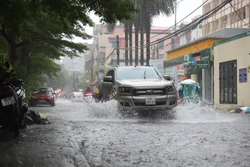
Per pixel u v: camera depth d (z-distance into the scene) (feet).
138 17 121.39
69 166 14.76
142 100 35.65
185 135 23.22
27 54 88.89
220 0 169.58
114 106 37.19
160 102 36.09
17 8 30.09
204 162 15.44
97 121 33.14
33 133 24.22
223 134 23.79
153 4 118.32
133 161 15.64
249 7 142.10
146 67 43.09
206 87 92.58
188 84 59.77
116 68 43.04
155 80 38.75
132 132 24.67
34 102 85.66
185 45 109.60
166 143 20.08
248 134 23.81
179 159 16.01
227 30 98.12
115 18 33.37
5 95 22.17
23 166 14.76
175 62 121.19
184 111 38.63
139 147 18.86
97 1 31.55
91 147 18.81
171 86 37.17
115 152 17.54
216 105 78.64
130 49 139.54
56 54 85.71
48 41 76.79
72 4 31.60
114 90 38.06
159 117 37.55
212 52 85.35
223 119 36.24
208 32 186.19
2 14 30.96
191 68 104.99
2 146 19.11
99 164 15.08
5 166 14.75
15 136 22.56
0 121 22.81
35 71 104.06
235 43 69.41
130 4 32.83
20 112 25.53
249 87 63.31
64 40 76.69
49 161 15.60
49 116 40.70
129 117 37.09
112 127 27.68
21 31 32.89
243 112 55.31
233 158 16.19
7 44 76.28
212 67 87.71
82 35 78.18
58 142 20.36
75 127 27.68
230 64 71.77
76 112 46.44
